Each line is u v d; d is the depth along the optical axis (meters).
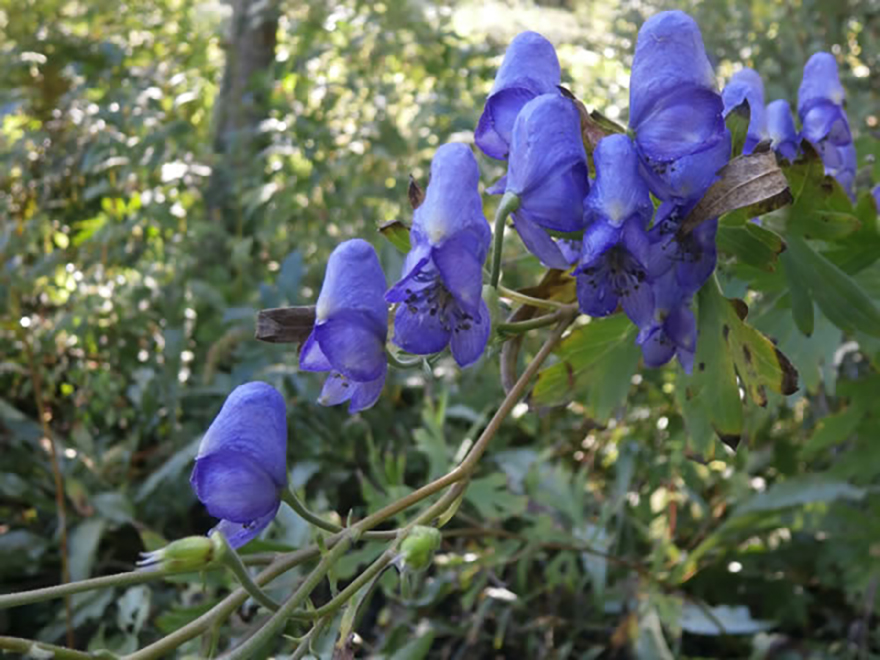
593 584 0.48
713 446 0.27
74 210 0.74
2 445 0.56
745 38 0.79
